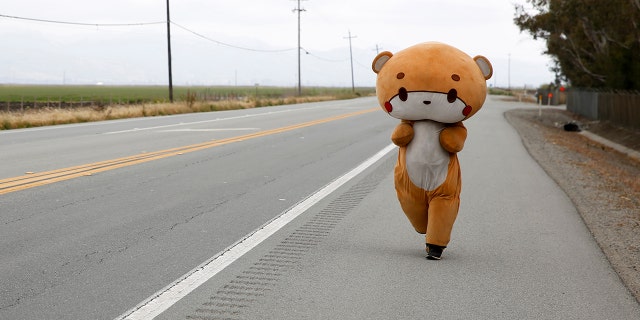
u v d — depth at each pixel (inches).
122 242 243.4
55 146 585.6
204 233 261.3
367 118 1111.6
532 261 227.9
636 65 1231.5
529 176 453.4
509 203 345.4
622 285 200.8
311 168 470.3
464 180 428.5
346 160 522.0
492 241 258.2
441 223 221.6
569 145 824.3
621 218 314.3
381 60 224.7
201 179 404.5
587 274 212.4
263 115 1192.2
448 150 216.5
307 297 182.5
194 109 1364.4
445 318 168.1
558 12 1445.6
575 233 275.3
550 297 187.5
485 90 216.5
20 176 396.8
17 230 258.7
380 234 265.9
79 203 317.1
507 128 979.3
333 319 165.3
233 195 351.9
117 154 523.8
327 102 2193.7
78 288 187.6
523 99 3198.8
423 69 208.1
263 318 164.7
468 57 218.1
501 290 193.0
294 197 350.0
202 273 204.5
